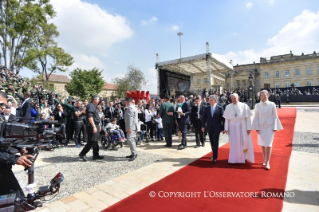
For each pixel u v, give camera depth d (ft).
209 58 50.39
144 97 35.45
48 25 76.48
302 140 21.26
